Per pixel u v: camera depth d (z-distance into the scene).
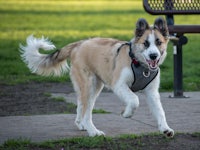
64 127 9.11
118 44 8.68
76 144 7.77
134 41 8.35
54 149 7.57
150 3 12.12
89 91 8.95
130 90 8.29
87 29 30.28
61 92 13.03
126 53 8.39
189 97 12.16
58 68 9.74
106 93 12.80
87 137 8.10
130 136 8.17
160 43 8.32
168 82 13.91
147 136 8.25
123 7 49.03
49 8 48.03
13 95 12.54
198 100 11.73
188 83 14.12
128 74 8.27
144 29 8.38
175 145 7.80
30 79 14.94
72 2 58.22
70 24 33.75
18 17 38.84
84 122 8.73
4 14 41.16
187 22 32.84
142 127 9.05
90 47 9.02
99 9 46.81
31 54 9.69
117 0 63.06
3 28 31.30
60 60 9.58
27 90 13.29
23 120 9.66
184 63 18.28
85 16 39.69
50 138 8.28
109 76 8.66
